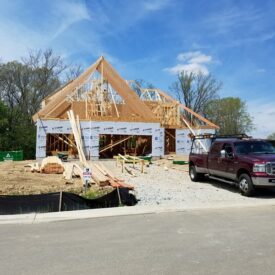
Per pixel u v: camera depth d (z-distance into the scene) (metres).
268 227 7.59
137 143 33.97
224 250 5.89
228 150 13.20
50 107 29.20
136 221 8.26
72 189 12.84
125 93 32.38
